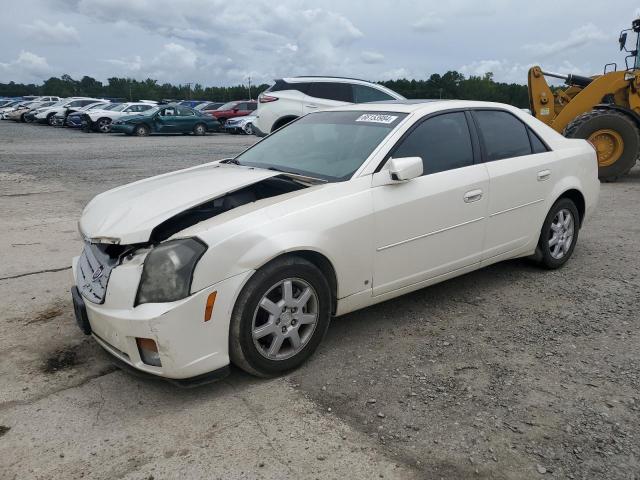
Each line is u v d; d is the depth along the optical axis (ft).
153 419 9.30
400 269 12.32
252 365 10.18
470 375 10.69
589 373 10.72
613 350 11.68
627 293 14.96
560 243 16.67
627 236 20.95
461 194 13.23
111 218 10.64
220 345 9.70
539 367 10.98
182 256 9.32
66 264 17.54
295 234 10.30
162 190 11.60
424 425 9.10
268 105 37.70
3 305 14.19
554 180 15.88
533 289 15.33
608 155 34.12
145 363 9.59
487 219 14.02
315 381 10.52
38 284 15.72
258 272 9.98
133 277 9.50
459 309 13.98
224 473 7.98
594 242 20.13
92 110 89.25
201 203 10.68
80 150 55.88
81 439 8.77
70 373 10.84
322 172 12.44
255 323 10.11
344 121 14.15
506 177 14.35
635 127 33.24
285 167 13.17
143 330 9.18
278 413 9.46
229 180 11.85
